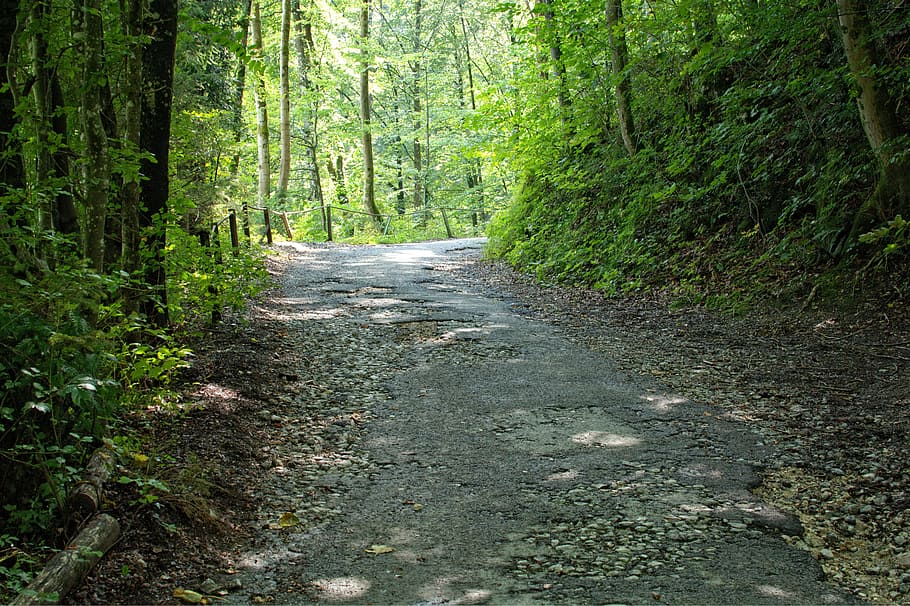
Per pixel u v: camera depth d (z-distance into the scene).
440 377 8.03
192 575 4.16
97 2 5.73
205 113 13.22
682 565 4.23
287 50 25.05
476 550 4.46
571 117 17.78
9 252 4.61
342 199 35.94
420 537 4.64
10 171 5.37
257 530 4.75
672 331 10.05
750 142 12.79
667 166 14.23
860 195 10.38
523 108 18.47
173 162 11.80
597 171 16.66
